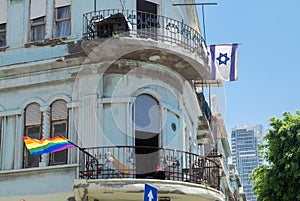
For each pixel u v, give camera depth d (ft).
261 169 90.07
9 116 62.34
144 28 61.82
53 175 58.23
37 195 58.13
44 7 64.85
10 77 62.85
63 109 60.49
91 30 59.26
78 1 63.26
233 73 65.16
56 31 63.62
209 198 57.98
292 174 85.20
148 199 42.27
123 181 53.88
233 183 156.56
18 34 64.64
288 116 90.38
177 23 68.74
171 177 59.36
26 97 62.23
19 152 60.75
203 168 59.36
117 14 58.65
